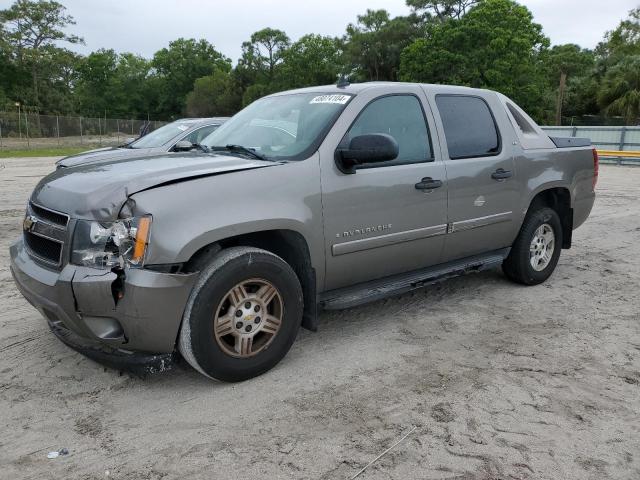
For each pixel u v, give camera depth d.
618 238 8.14
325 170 3.75
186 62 101.00
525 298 5.23
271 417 3.13
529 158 5.20
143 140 9.30
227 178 3.35
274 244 3.78
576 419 3.13
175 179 3.20
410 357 3.92
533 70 46.03
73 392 3.39
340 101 4.09
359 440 2.91
